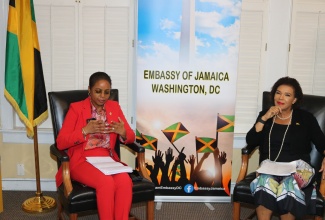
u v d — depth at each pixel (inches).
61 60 127.1
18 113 112.3
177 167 123.8
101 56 127.5
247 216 119.0
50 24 124.5
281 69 129.5
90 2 123.8
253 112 132.6
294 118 102.2
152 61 119.0
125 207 91.4
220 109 122.3
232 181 134.6
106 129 97.4
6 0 121.3
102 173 92.4
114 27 125.9
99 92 99.7
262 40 127.7
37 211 116.3
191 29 118.2
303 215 89.2
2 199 118.9
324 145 99.8
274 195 90.8
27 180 133.3
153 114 121.3
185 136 122.7
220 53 119.9
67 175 92.0
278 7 125.7
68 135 97.3
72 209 88.6
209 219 115.7
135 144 105.9
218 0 117.5
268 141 102.9
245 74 130.0
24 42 109.7
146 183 96.8
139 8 116.4
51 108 105.7
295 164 96.1
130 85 129.6
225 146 123.9
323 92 131.5
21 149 131.1
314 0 125.3
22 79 111.0
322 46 128.3
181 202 126.8
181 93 120.9
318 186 99.3
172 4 116.7
